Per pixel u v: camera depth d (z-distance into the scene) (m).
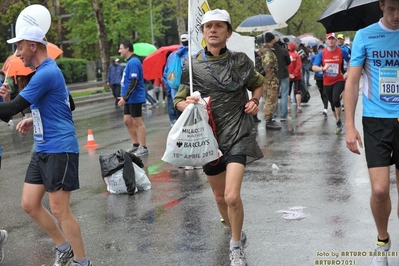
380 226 5.12
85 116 22.25
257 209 7.27
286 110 16.05
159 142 13.61
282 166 9.88
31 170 5.36
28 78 5.66
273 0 6.91
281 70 15.71
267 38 14.52
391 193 7.56
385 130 4.87
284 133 13.85
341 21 6.07
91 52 51.38
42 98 5.14
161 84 27.06
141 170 8.70
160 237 6.43
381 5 4.85
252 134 5.46
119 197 8.38
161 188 8.79
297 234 6.23
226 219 5.89
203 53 5.52
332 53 13.34
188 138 5.27
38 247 6.39
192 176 9.54
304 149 11.47
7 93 5.84
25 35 5.07
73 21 49.38
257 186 8.50
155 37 55.38
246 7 39.97
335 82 13.35
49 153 5.17
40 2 36.47
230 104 5.39
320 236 6.13
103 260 5.81
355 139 4.97
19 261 5.95
